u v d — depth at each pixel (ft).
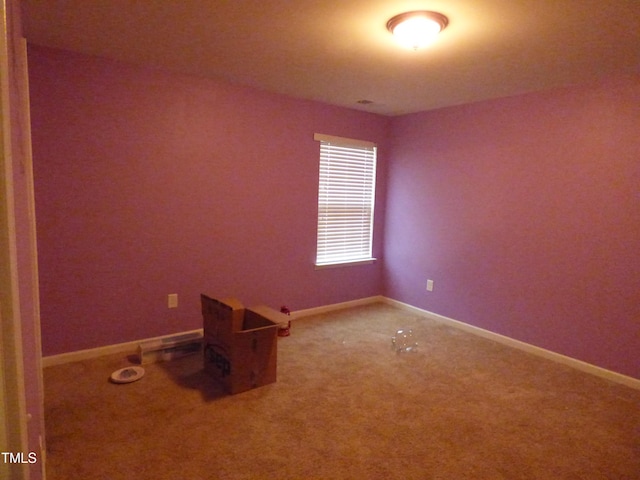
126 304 10.36
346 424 7.55
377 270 15.88
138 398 8.22
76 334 9.77
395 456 6.68
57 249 9.33
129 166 10.02
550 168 10.69
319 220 13.98
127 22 7.29
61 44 8.55
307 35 7.64
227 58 9.13
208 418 7.59
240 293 12.28
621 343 9.61
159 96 10.24
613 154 9.54
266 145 12.24
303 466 6.38
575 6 6.13
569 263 10.46
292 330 12.54
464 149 12.75
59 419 7.43
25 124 5.21
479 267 12.54
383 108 13.76
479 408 8.27
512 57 8.41
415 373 9.80
